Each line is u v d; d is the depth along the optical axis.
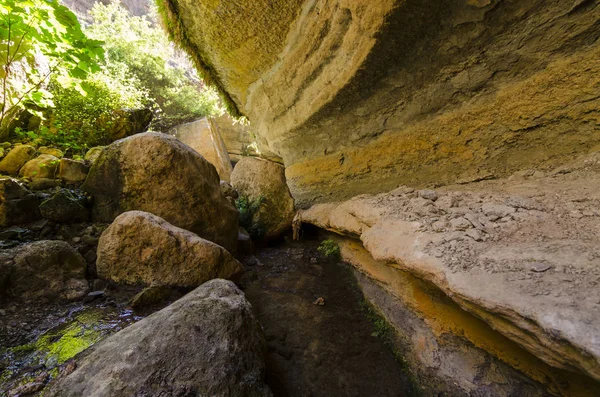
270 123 7.27
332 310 3.66
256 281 4.32
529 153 2.63
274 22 4.64
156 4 6.14
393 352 2.95
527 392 1.81
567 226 1.62
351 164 5.26
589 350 0.95
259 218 6.19
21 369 1.87
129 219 3.14
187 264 3.21
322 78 4.50
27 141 5.12
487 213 2.06
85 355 1.89
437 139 3.51
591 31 2.08
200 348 1.87
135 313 2.68
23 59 5.20
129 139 4.07
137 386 1.56
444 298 2.22
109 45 12.70
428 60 3.17
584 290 1.16
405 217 2.51
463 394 2.17
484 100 2.94
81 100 6.39
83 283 2.95
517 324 1.24
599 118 2.13
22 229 3.31
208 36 5.83
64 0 17.91
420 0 2.58
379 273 3.43
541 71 2.44
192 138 15.20
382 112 4.17
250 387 1.84
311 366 2.69
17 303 2.49
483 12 2.51
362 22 3.07
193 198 4.23
